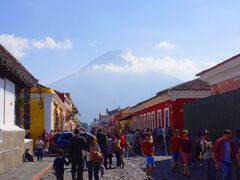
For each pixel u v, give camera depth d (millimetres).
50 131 37219
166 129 36875
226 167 12812
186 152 17531
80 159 15047
